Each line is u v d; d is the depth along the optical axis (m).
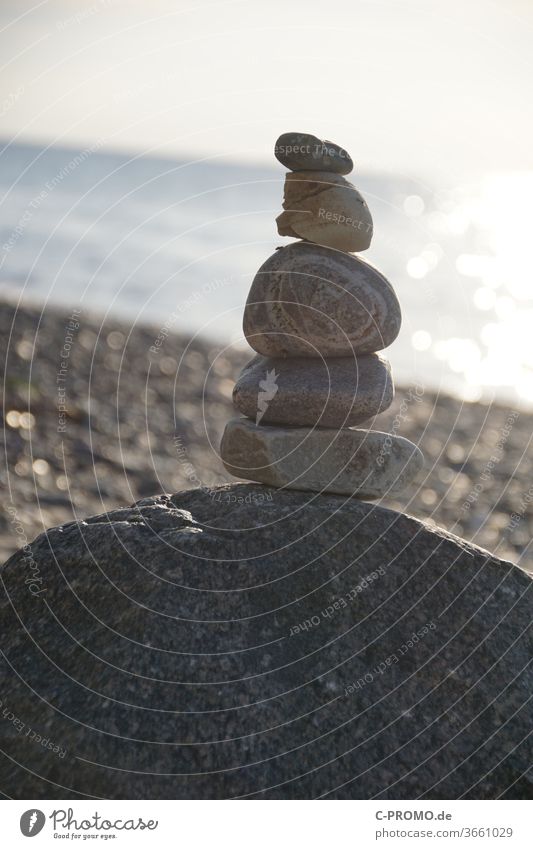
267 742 1.03
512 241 6.82
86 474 1.94
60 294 3.95
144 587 1.08
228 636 1.07
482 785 1.05
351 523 1.13
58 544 1.13
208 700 1.04
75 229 5.93
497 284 4.99
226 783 1.02
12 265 4.56
